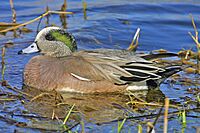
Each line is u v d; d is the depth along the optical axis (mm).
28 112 12641
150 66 14125
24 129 11711
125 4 20859
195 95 13828
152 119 12297
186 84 14562
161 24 19391
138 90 14289
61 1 20984
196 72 15258
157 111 12844
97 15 19906
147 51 17391
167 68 14156
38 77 14344
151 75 14070
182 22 19562
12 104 13102
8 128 11750
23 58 16250
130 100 13641
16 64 15766
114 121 12188
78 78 14094
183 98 13641
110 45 17672
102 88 14141
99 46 17516
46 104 13203
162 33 18797
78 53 14680
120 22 19391
